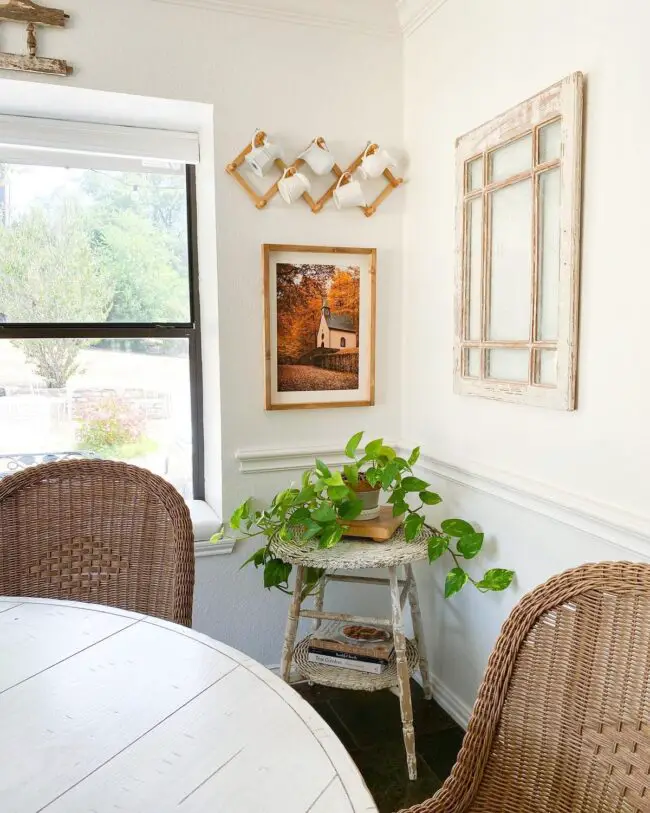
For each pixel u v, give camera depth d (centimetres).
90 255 225
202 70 200
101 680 93
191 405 241
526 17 160
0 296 217
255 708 86
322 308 219
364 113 219
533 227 157
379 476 182
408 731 177
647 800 77
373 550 178
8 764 75
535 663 92
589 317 144
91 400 230
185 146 223
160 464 241
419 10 206
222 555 218
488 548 186
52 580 140
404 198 225
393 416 234
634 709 81
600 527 142
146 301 233
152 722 83
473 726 95
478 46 180
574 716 87
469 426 193
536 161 155
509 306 171
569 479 153
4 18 178
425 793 172
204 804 68
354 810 67
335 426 227
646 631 82
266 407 215
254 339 214
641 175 129
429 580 220
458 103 191
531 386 160
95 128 214
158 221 232
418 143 215
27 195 217
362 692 223
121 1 190
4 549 138
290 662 193
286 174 205
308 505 188
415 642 211
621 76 132
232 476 216
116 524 140
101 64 190
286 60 208
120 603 138
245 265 210
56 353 225
